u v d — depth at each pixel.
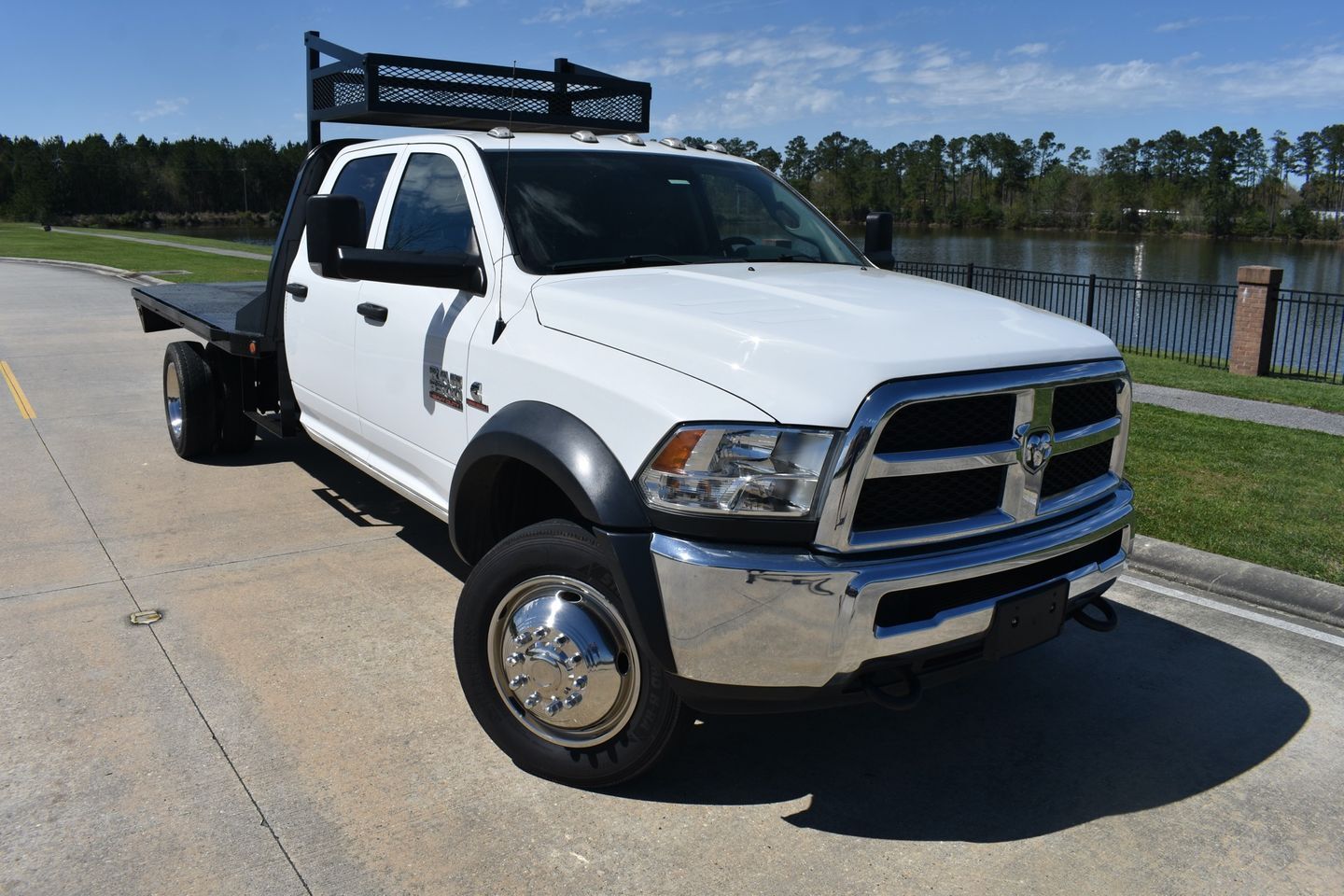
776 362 2.86
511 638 3.25
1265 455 7.71
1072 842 3.07
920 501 2.92
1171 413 9.62
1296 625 4.68
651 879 2.84
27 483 6.53
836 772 3.45
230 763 3.34
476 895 2.75
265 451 7.49
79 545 5.37
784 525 2.74
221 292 8.30
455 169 4.31
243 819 3.05
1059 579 3.18
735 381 2.86
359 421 4.85
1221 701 3.97
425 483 4.39
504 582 3.23
